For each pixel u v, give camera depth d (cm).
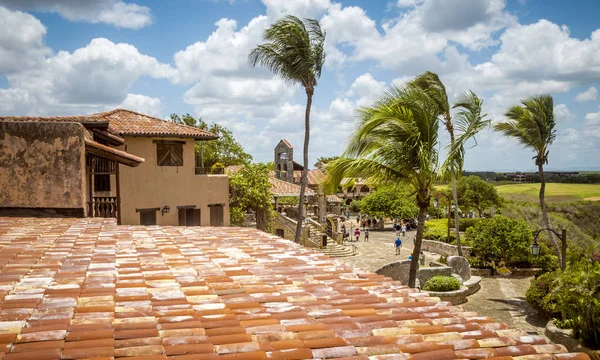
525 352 420
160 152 2633
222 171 3147
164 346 377
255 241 949
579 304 1580
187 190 2738
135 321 430
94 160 1526
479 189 5916
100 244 813
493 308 2383
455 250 3772
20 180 1167
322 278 648
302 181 2622
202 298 520
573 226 5012
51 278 567
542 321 2142
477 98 2100
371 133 1555
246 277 629
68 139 1177
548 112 2714
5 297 484
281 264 724
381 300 554
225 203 2914
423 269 2703
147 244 851
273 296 542
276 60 2431
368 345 411
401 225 5522
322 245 3956
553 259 3256
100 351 355
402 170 1585
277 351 381
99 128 1888
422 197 1672
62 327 400
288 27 2364
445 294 2452
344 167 1577
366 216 6366
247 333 418
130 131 2477
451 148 1788
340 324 457
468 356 405
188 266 678
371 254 4025
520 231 3228
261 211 3341
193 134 2698
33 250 736
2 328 395
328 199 6109
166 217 2652
